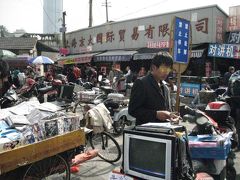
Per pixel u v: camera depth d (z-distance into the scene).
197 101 8.04
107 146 6.54
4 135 3.77
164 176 2.43
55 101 9.78
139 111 3.28
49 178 4.95
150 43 20.84
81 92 9.09
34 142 3.87
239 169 5.59
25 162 3.66
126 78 16.84
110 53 22.66
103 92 10.12
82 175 5.53
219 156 3.56
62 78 15.28
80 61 25.22
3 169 3.42
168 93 3.53
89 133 6.00
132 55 20.03
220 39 17.42
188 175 2.50
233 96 6.50
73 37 29.80
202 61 17.33
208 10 17.39
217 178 3.71
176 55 7.71
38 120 4.12
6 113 4.38
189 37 8.04
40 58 21.62
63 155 4.50
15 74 17.44
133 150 2.64
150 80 3.34
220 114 4.90
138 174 2.60
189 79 15.48
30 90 11.22
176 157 2.40
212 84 14.87
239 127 6.42
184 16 18.59
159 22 20.25
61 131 4.26
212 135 3.70
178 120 2.95
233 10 17.36
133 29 22.31
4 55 24.08
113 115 8.43
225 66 17.38
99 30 25.89
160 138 2.44
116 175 2.71
